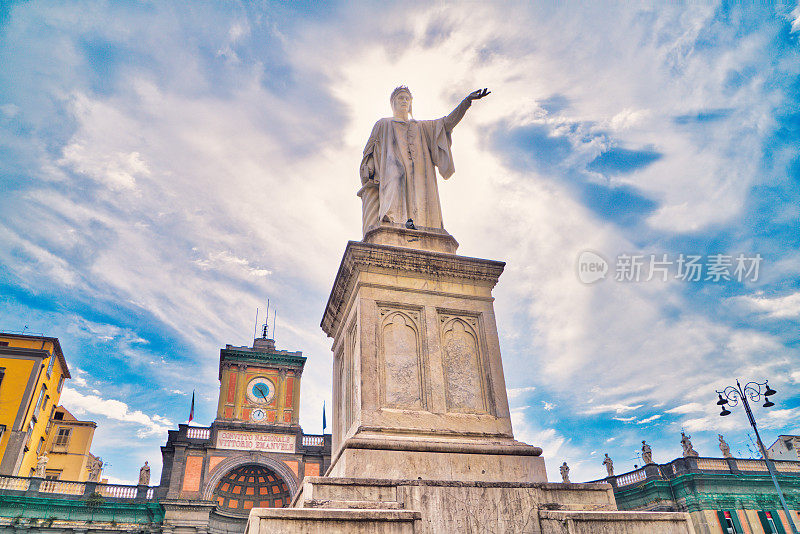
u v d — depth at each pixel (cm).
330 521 429
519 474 590
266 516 418
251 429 3931
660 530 519
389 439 577
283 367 4256
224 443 3841
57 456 4697
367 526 435
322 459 3966
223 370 4144
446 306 705
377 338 657
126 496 3491
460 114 920
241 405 4031
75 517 3288
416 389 642
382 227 785
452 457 579
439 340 681
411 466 562
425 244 789
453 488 516
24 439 3625
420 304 696
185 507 3434
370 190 909
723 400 2200
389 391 630
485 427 632
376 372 635
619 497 3412
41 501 3225
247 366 4191
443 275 727
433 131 923
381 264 704
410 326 683
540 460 607
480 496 520
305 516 425
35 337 4091
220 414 3962
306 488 500
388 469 554
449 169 894
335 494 489
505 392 668
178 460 3716
